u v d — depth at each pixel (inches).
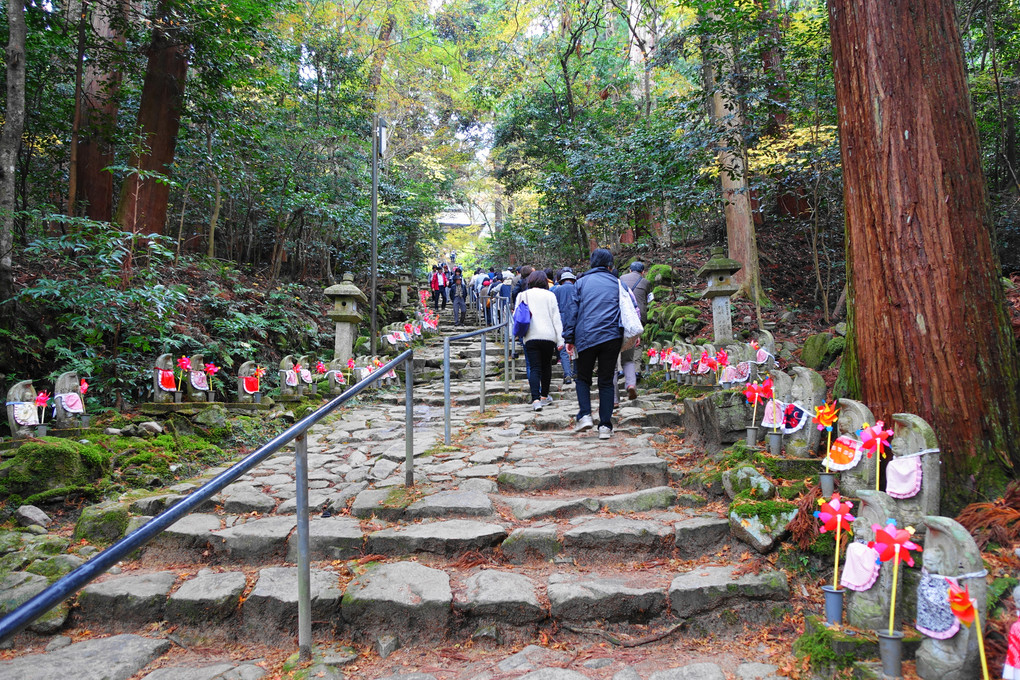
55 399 184.2
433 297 661.3
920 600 86.0
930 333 116.3
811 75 342.3
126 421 210.5
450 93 900.0
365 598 109.3
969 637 79.6
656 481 159.3
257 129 401.7
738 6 322.0
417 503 146.5
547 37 663.8
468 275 1316.4
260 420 242.4
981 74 386.3
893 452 111.2
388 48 762.2
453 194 1027.3
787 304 401.4
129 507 149.7
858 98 125.4
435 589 112.1
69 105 322.3
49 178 344.8
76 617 114.9
